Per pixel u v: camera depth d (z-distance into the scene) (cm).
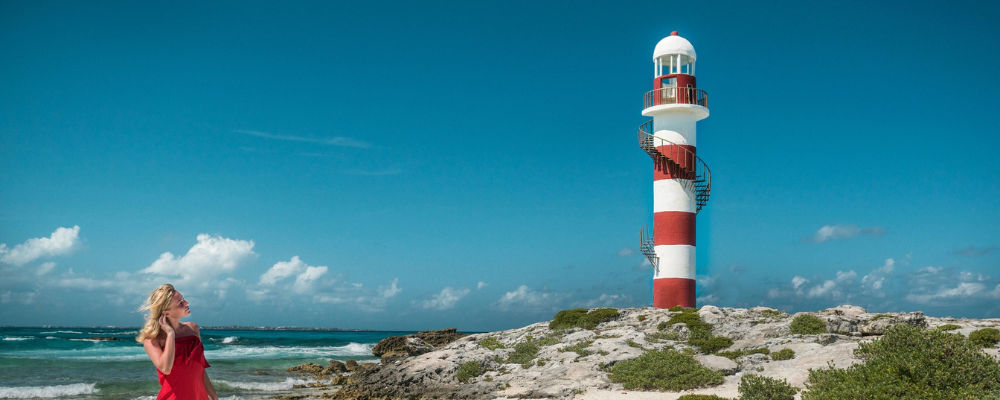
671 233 4816
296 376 3588
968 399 1479
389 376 3041
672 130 4916
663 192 4894
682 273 4775
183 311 779
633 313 4444
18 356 4444
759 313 3878
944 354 1644
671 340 3459
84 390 2814
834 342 3016
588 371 2711
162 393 759
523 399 2378
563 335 3850
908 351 1680
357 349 6444
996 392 1536
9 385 2953
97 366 3850
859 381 1627
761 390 1816
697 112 4928
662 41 5144
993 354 2506
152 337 751
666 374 2433
